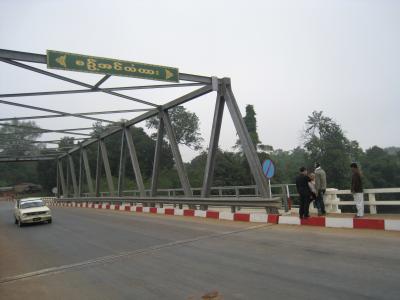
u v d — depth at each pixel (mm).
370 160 69625
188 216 17281
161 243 10141
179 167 18594
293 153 85125
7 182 105875
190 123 67438
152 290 5906
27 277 7711
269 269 6488
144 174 66500
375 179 64250
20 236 14531
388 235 8742
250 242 9250
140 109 20891
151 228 13523
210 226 12953
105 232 13469
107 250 9852
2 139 31625
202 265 7234
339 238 8844
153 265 7637
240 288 5566
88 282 6816
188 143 68938
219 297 5227
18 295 6457
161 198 20094
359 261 6520
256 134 53281
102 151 29406
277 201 13148
